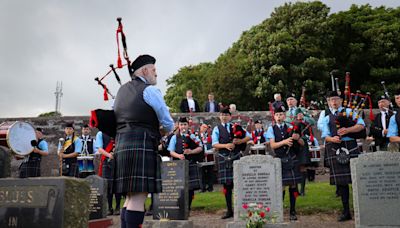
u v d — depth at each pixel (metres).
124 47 3.03
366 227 4.41
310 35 18.75
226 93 19.30
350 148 5.31
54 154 10.69
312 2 19.55
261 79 18.31
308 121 6.75
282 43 18.08
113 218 6.40
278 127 5.79
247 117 10.70
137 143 2.64
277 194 4.72
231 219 5.77
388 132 5.75
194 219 5.93
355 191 4.52
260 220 4.49
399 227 4.27
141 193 2.65
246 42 20.34
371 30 18.80
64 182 2.11
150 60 2.96
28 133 3.06
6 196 2.21
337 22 19.06
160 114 2.74
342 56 19.69
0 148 2.59
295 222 5.19
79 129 10.83
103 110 2.83
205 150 8.80
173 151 6.62
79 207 2.20
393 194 4.35
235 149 6.03
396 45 18.78
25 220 2.14
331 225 5.00
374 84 18.50
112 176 2.69
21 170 7.46
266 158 4.84
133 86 2.81
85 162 7.52
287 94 17.64
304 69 17.67
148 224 5.40
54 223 2.08
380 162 4.44
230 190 5.95
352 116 5.48
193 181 6.47
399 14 20.81
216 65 22.23
